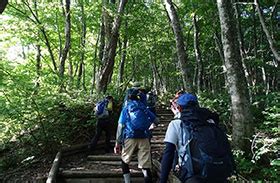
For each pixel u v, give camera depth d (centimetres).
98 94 1269
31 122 868
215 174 307
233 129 842
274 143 734
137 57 3112
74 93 1204
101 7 1731
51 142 873
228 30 870
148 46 2648
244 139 812
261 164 754
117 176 703
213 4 1947
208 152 311
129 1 2047
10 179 729
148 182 604
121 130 621
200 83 2261
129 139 612
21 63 1653
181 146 326
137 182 701
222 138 326
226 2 886
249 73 1766
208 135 320
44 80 977
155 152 934
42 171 754
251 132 820
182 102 354
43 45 1956
